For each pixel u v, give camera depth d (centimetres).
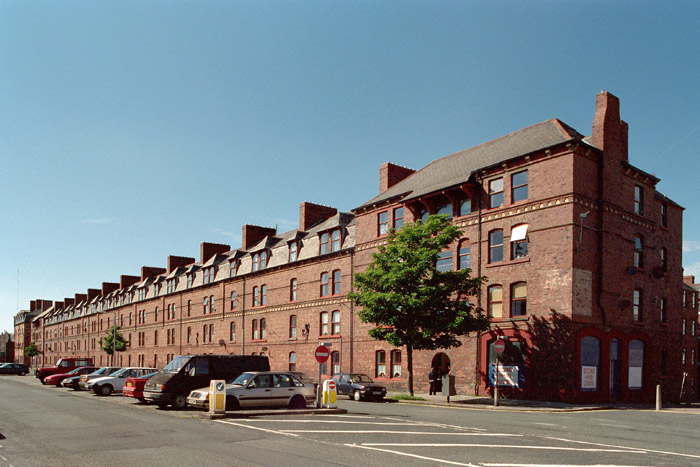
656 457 1114
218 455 1083
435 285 2717
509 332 2820
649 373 3041
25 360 12769
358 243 3884
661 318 3259
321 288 4209
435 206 3353
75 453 1120
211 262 5934
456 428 1552
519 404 2488
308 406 2117
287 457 1060
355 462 1012
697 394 5225
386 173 4025
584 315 2645
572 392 2541
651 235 3200
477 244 3050
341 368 3888
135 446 1200
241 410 1912
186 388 2136
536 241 2770
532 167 2842
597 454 1135
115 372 3269
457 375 3072
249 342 5003
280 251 4778
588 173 2764
